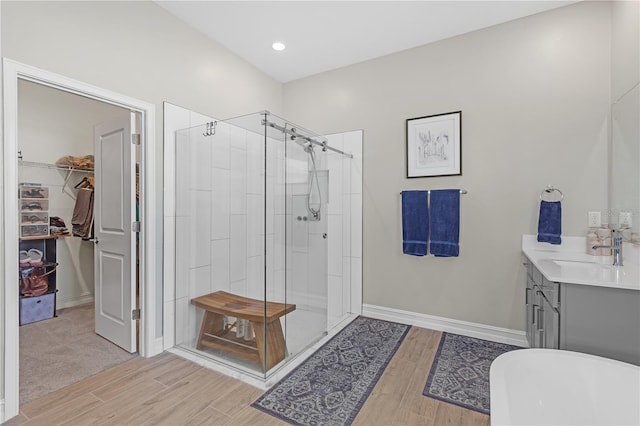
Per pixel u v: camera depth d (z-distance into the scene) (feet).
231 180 7.85
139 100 7.77
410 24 8.99
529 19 8.60
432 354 8.20
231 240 7.82
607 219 7.73
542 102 8.45
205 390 6.59
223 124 7.94
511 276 8.86
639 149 6.36
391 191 10.59
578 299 5.32
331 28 9.20
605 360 4.58
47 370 7.38
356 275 11.20
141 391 6.55
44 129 11.89
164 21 8.37
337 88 11.64
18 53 5.81
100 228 9.21
